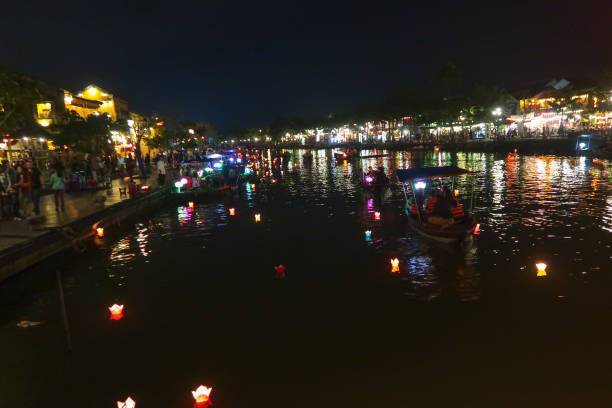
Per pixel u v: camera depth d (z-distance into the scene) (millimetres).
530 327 7754
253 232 16156
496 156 48219
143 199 21766
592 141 41000
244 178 33906
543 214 16469
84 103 41500
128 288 10727
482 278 10164
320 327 8164
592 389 5961
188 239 15539
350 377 6508
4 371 7105
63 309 7836
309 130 136250
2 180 18484
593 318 7969
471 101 64375
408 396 6004
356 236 14688
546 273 10273
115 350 7633
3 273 10648
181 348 7613
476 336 7539
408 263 11516
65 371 7031
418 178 13938
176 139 64812
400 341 7500
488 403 5773
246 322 8523
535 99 64688
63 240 13391
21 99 16234
